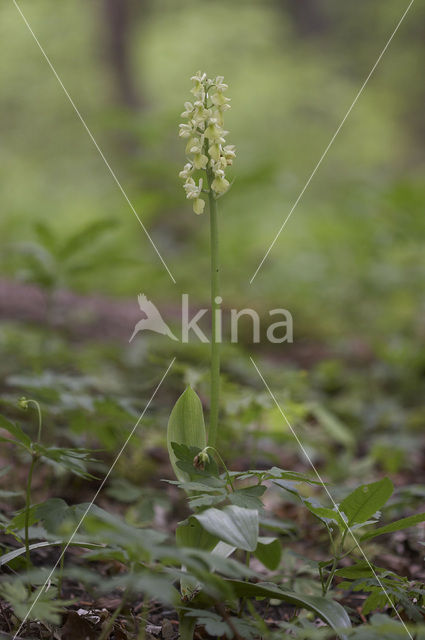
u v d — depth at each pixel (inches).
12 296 216.4
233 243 350.3
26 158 577.3
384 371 187.6
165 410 137.6
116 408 96.0
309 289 289.7
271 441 135.9
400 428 156.7
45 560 86.4
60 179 562.6
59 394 96.5
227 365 162.4
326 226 316.5
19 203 500.7
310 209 409.7
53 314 204.8
